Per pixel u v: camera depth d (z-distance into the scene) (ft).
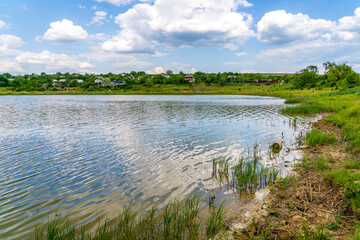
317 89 317.01
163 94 411.34
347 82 248.73
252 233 18.86
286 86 431.43
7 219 21.98
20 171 34.88
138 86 568.41
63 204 24.88
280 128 68.44
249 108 136.05
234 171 33.53
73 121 86.22
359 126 56.80
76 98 298.97
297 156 40.45
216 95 351.05
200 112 115.44
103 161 39.24
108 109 136.15
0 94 439.63
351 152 38.73
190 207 23.11
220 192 27.09
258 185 28.84
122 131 65.46
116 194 27.04
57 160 39.99
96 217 22.13
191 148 46.75
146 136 58.49
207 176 32.07
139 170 34.81
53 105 173.17
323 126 67.15
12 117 99.19
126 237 18.65
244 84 574.97
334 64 387.34
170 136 58.34
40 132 64.80
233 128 68.95
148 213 22.63
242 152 43.80
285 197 25.05
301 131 61.67
